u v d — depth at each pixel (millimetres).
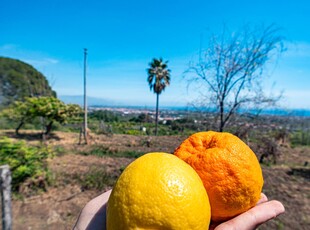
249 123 8289
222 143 1141
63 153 13938
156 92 31953
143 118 51281
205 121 7734
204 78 7219
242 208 1106
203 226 898
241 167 1070
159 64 32062
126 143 20312
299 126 17328
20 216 5754
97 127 34062
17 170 6957
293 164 14062
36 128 27078
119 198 884
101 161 12383
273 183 9391
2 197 4105
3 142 7551
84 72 22531
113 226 872
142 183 873
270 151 13422
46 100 20578
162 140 22391
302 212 6555
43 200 6668
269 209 1195
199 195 916
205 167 1066
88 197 7027
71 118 22969
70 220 5703
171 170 909
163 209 833
